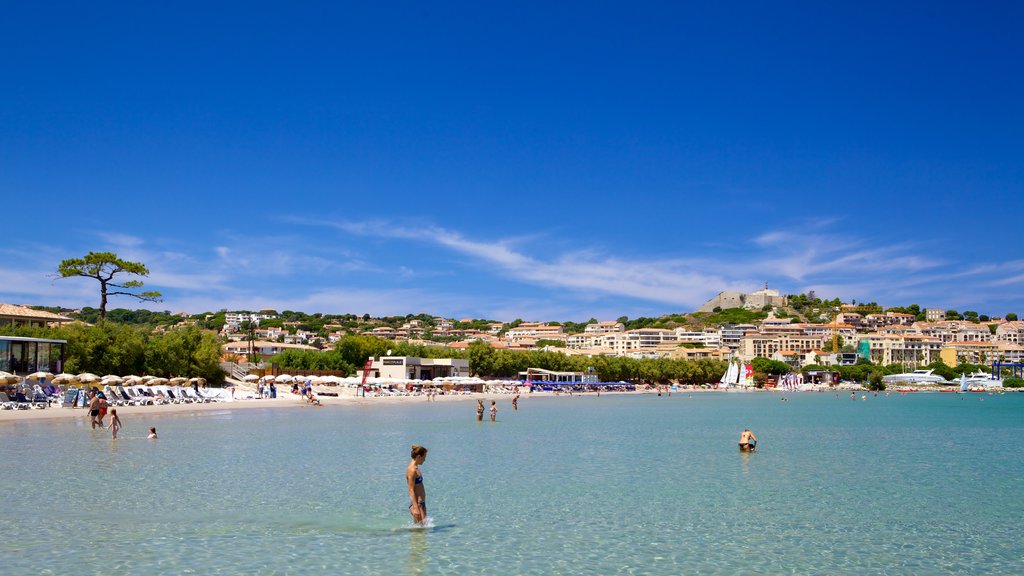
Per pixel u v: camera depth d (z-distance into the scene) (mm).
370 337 169750
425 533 22906
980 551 21578
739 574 19203
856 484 33281
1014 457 44812
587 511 26500
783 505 28047
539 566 19578
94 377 73500
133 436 49438
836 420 85438
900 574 19328
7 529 22594
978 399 185000
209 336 105062
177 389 85188
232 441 48062
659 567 19719
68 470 34031
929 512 26922
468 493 30016
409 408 98750
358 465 37312
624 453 45000
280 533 22562
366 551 20688
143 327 116562
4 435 48438
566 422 74750
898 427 73312
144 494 28359
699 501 28656
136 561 19312
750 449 46875
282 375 117188
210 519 24297
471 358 176000
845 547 21906
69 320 128000
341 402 104812
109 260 105375
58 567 18688
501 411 98125
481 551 20875
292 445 46312
